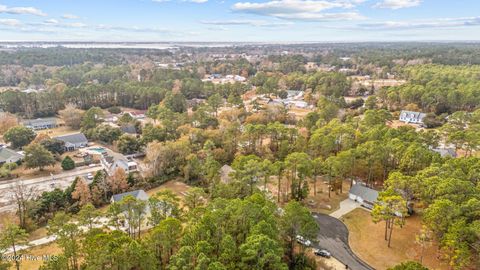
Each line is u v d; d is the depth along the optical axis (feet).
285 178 209.26
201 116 330.13
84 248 113.70
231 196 168.76
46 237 163.32
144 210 156.97
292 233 136.36
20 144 297.12
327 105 347.56
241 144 260.21
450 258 127.34
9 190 210.18
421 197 156.25
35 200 185.78
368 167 206.08
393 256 147.13
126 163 245.86
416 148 193.06
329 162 199.41
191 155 233.55
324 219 179.22
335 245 155.94
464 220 125.59
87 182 223.10
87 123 345.51
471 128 260.83
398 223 152.87
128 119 357.61
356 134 243.40
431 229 137.08
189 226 130.11
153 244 116.67
